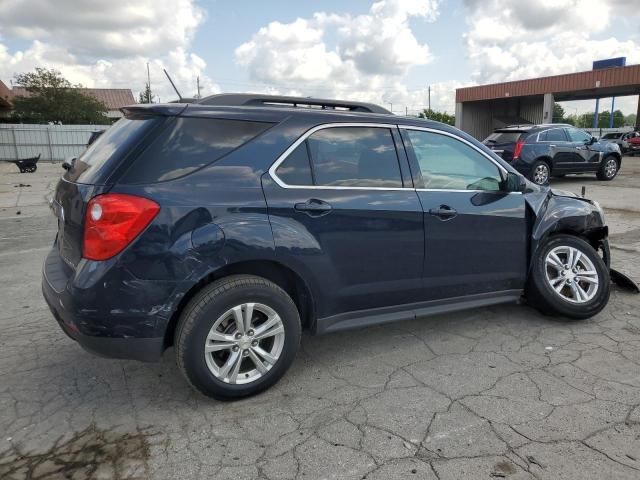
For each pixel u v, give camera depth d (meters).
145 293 2.78
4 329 4.31
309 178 3.27
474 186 3.97
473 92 39.12
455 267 3.83
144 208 2.76
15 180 18.09
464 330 4.24
